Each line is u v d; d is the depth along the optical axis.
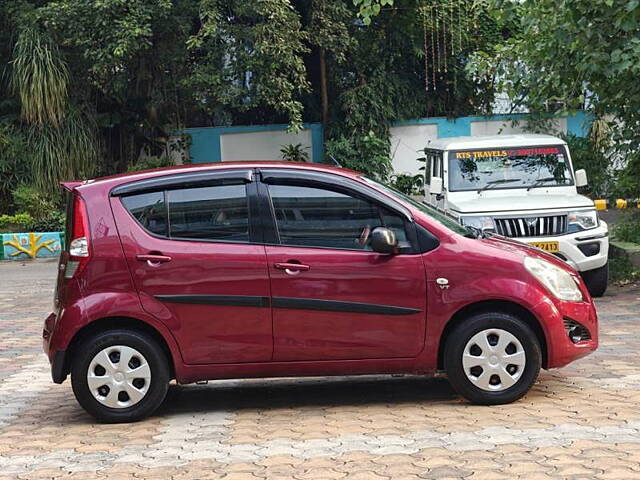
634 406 6.55
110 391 6.59
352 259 6.60
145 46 20.67
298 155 25.42
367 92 24.95
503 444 5.66
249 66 21.41
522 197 12.14
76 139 22.27
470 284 6.59
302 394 7.47
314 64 25.80
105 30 20.41
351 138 25.02
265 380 8.09
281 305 6.56
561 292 6.77
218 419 6.70
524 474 5.04
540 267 6.74
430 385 7.60
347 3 23.86
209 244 6.62
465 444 5.69
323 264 6.58
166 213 6.69
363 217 6.72
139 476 5.36
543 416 6.33
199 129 25.22
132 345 6.57
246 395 7.52
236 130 25.33
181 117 25.30
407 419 6.42
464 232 6.91
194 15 21.78
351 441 5.89
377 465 5.33
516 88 14.02
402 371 6.69
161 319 6.54
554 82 12.93
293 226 6.68
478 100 26.47
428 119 26.14
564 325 6.69
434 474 5.11
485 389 6.65
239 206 6.70
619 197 18.97
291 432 6.21
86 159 22.39
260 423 6.53
